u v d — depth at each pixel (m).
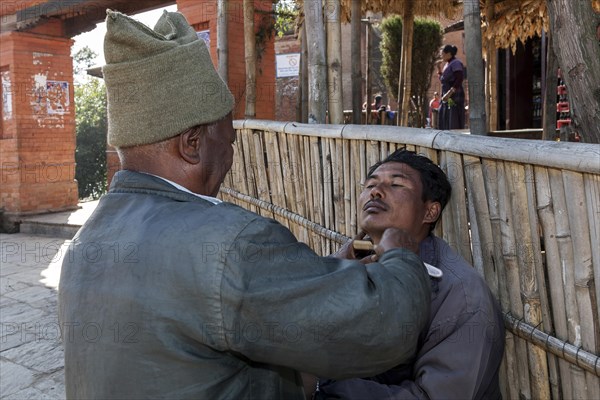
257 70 6.09
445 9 6.33
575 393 1.42
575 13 1.68
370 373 1.03
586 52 1.68
